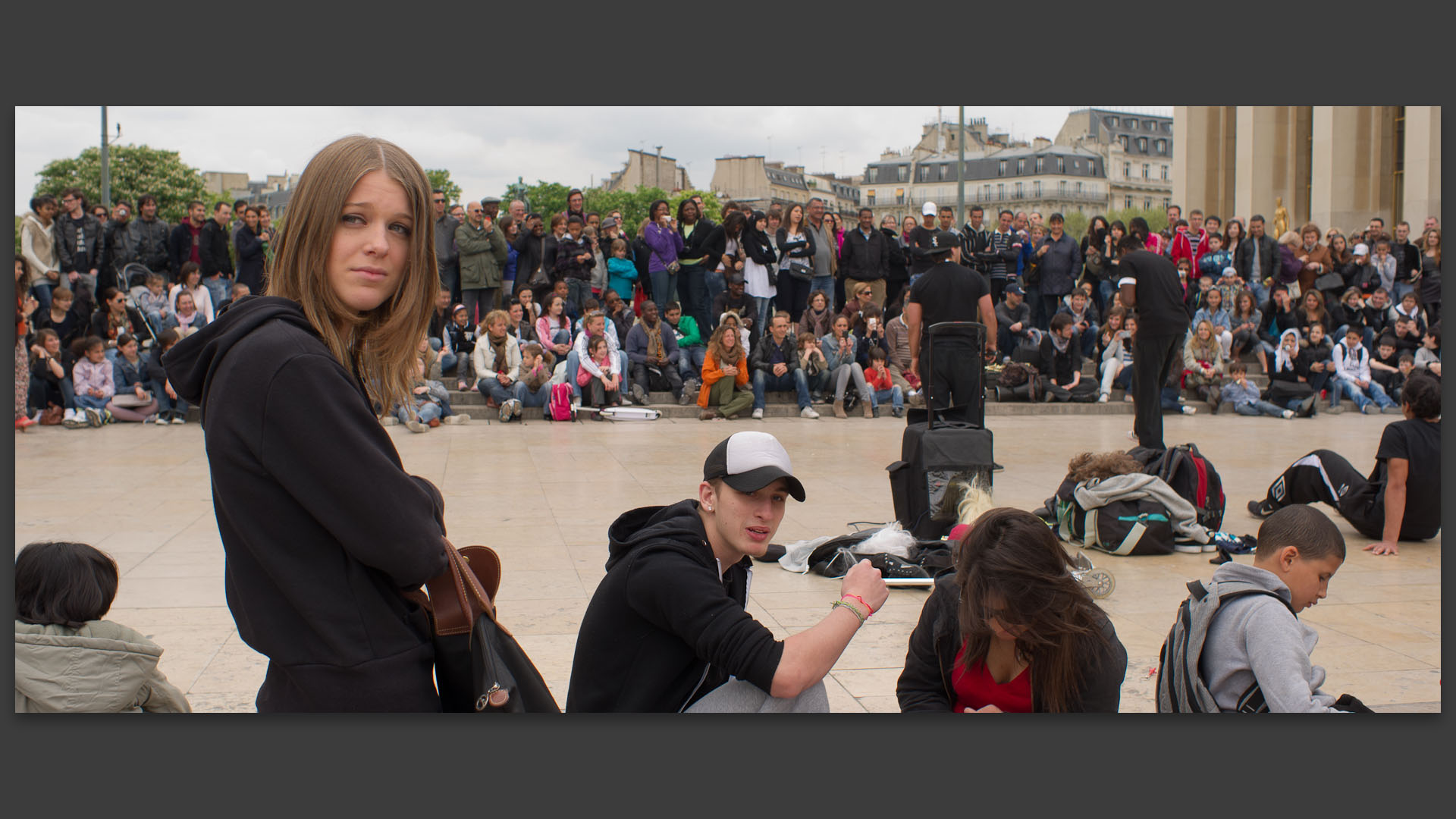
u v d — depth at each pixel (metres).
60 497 6.79
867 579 2.25
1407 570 5.13
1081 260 15.83
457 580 1.66
